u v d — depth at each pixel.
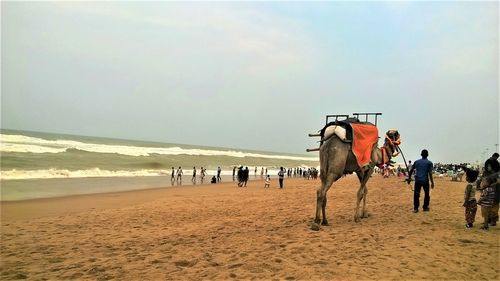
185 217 13.55
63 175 35.31
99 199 21.25
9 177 30.77
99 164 45.84
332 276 5.57
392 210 12.73
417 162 12.22
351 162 9.81
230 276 5.77
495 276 5.57
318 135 10.36
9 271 6.61
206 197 22.08
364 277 5.49
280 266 6.15
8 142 55.47
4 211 16.00
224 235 9.38
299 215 12.69
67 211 16.14
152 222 12.51
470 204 9.39
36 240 9.58
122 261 7.12
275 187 33.06
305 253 6.96
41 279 6.15
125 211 15.62
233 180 44.16
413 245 7.47
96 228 11.44
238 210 15.16
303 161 127.94
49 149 52.09
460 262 6.29
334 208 13.90
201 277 5.83
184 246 8.27
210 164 67.88
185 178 43.66
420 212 12.08
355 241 7.88
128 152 64.44
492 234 8.57
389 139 11.75
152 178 40.31
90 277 6.16
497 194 9.14
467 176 9.57
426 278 5.46
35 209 16.75
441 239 8.02
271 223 11.12
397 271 5.78
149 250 8.09
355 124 10.07
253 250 7.45
